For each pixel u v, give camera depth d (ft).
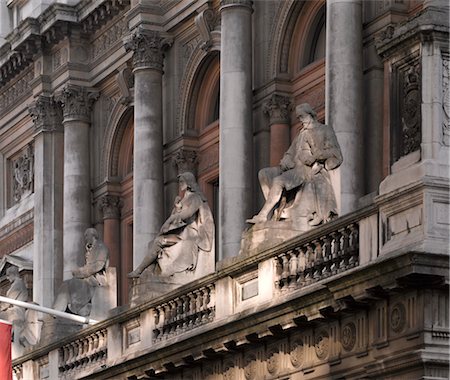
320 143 223.51
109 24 360.28
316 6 300.81
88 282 297.33
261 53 308.19
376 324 199.31
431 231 187.42
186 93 334.24
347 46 274.98
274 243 221.46
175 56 338.34
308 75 300.61
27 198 404.36
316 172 224.12
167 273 261.85
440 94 190.19
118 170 365.20
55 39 372.38
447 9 191.21
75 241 366.22
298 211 224.33
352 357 204.54
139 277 265.13
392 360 195.00
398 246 191.83
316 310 207.82
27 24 376.68
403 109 193.77
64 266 367.04
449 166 189.06
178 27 336.49
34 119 382.01
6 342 259.19
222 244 300.61
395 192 192.34
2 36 410.11
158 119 336.70
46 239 377.50
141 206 333.01
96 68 366.84
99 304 296.30
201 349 235.40
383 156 275.80
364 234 201.26
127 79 353.31
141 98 336.49
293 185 224.12
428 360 188.55
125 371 258.37
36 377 300.61
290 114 305.53
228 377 233.35
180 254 262.06
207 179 332.60
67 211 367.66
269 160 305.53
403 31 192.85
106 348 272.92
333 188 223.71
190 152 334.44
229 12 305.73
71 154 368.48
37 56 382.01
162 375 250.98
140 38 336.29
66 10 367.66
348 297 199.82
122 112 357.61
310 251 214.69
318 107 297.74
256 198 305.73
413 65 192.65
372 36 277.64
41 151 380.37
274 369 222.07
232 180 300.81
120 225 364.99
